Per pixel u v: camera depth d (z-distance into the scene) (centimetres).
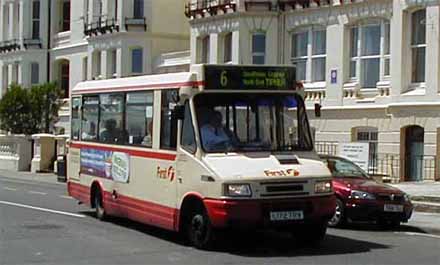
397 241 1706
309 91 3681
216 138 1520
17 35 6391
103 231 1797
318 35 3697
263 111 1564
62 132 5681
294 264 1358
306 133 1591
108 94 1928
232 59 3950
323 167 1523
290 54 3809
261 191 1437
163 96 1647
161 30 5044
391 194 1895
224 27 4006
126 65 5028
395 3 3262
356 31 3512
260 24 3859
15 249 1534
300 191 1465
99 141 1975
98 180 1978
